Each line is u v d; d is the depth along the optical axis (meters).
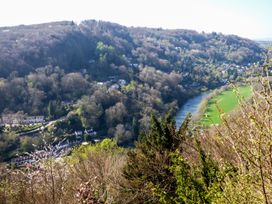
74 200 6.31
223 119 3.22
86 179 9.46
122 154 20.78
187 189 4.97
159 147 11.17
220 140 3.36
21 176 6.59
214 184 4.13
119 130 51.62
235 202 3.41
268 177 2.95
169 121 11.94
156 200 10.73
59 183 6.34
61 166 7.24
